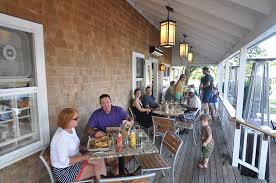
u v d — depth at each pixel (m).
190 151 4.01
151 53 6.70
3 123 1.90
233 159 3.35
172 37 3.50
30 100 2.15
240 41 3.38
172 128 3.50
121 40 4.35
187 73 14.52
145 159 2.60
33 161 2.16
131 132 2.33
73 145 2.18
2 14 1.75
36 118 2.21
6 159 1.86
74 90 2.80
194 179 2.95
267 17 1.85
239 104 3.47
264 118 5.62
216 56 8.77
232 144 3.60
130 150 2.16
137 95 4.68
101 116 2.93
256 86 5.63
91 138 2.54
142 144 2.32
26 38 2.07
